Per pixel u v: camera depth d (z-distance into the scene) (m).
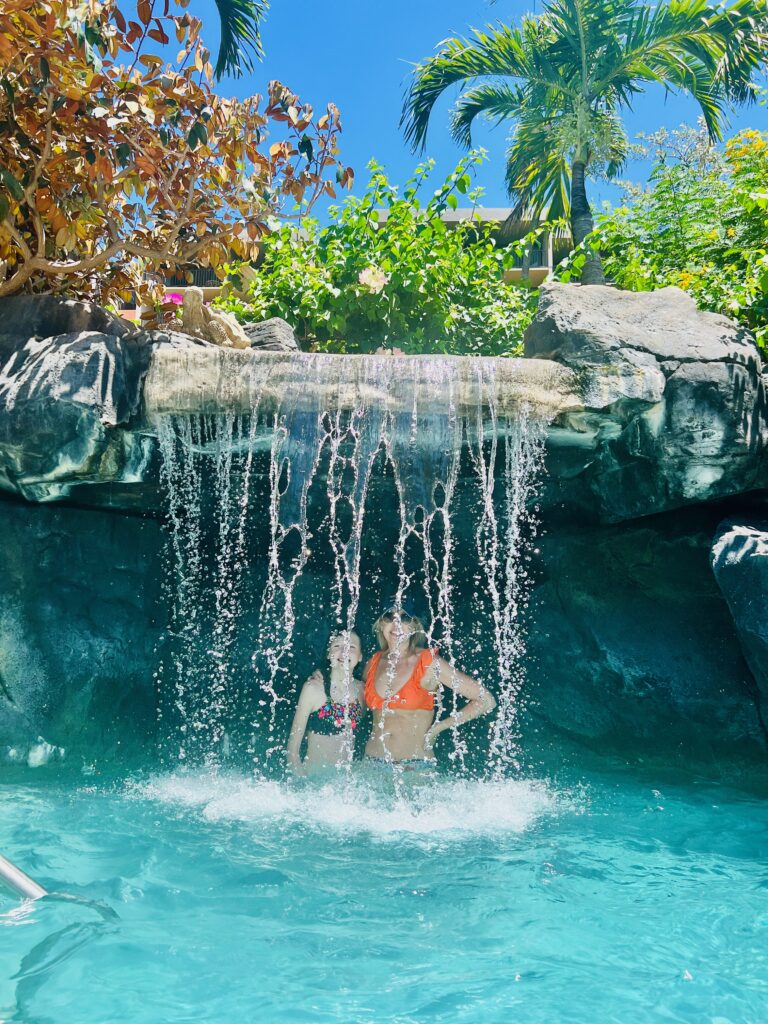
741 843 4.42
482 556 6.76
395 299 8.93
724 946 3.05
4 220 5.92
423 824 4.73
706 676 6.20
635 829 4.68
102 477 5.71
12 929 3.10
